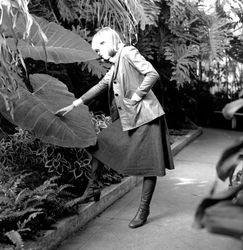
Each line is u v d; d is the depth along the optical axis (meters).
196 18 5.63
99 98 5.54
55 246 2.70
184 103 7.38
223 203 0.87
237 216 0.81
